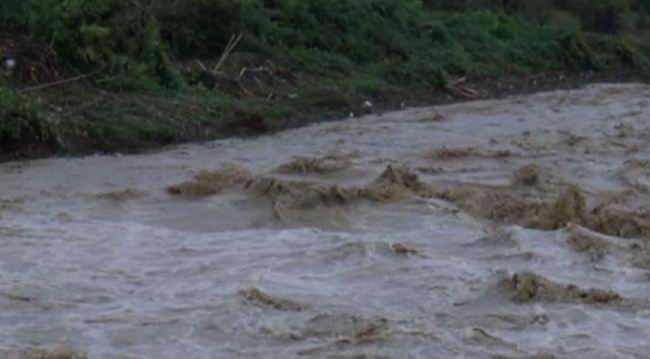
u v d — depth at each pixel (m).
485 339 27.56
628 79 97.31
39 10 60.84
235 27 71.94
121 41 61.84
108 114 55.78
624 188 46.84
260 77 68.81
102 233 37.50
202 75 66.25
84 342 27.61
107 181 46.56
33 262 33.84
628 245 35.56
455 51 85.88
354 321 28.62
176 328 28.44
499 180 47.81
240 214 40.91
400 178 44.53
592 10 116.19
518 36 95.19
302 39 76.56
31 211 40.81
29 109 51.78
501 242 36.62
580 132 63.22
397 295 30.95
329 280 32.41
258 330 28.25
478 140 59.72
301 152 54.97
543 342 27.52
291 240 36.59
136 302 30.38
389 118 68.00
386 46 82.38
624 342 27.56
